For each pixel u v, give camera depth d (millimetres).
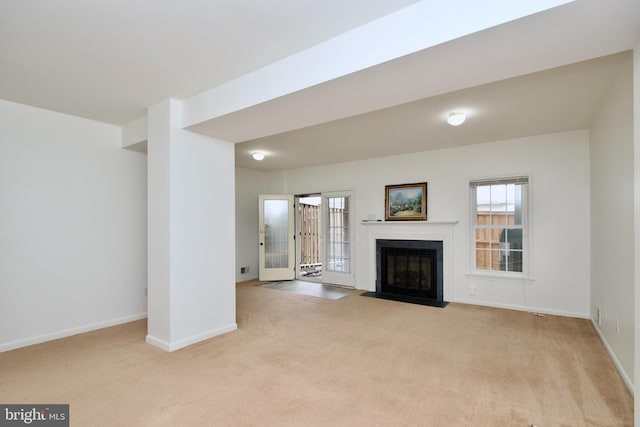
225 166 3691
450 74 2098
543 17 1506
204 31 2059
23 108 3338
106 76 2699
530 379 2561
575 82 2771
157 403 2227
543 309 4461
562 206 4344
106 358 2969
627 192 2486
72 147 3680
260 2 1775
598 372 2678
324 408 2166
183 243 3254
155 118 3322
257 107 2664
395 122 3854
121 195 4090
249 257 7238
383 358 2965
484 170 4895
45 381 2535
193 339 3326
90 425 1991
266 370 2723
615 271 2848
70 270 3641
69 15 1868
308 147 5137
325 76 2195
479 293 4934
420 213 5457
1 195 3195
